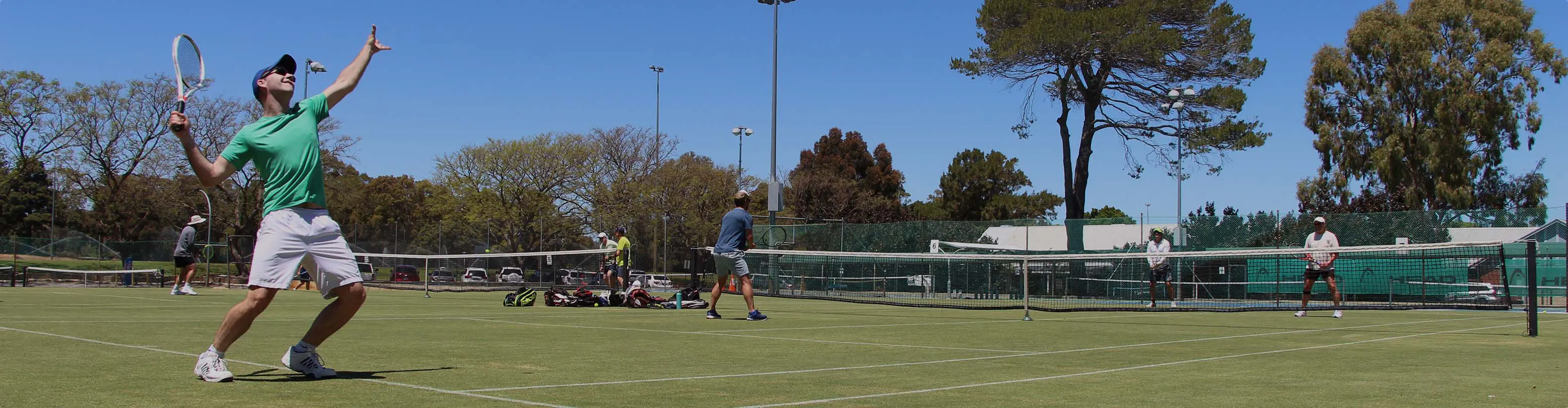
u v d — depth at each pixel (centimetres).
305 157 489
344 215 5697
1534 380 552
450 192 4669
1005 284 2170
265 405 412
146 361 575
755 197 5050
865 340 840
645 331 912
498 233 4453
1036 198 6531
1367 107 3947
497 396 451
